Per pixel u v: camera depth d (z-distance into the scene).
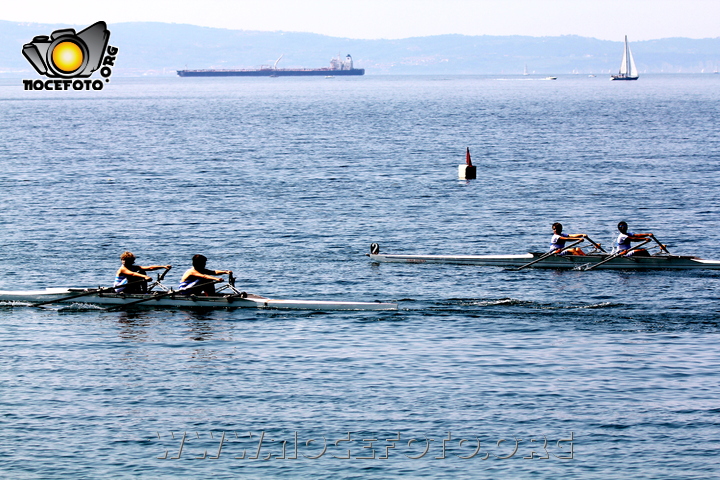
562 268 112.12
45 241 126.44
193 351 76.56
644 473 53.81
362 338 80.69
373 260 116.19
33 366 72.12
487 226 142.12
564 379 69.00
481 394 65.88
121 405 63.66
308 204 162.62
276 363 73.06
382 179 199.38
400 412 62.56
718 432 59.00
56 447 56.94
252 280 104.94
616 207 158.88
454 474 54.12
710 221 144.62
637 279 105.69
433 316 88.69
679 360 73.56
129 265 93.50
